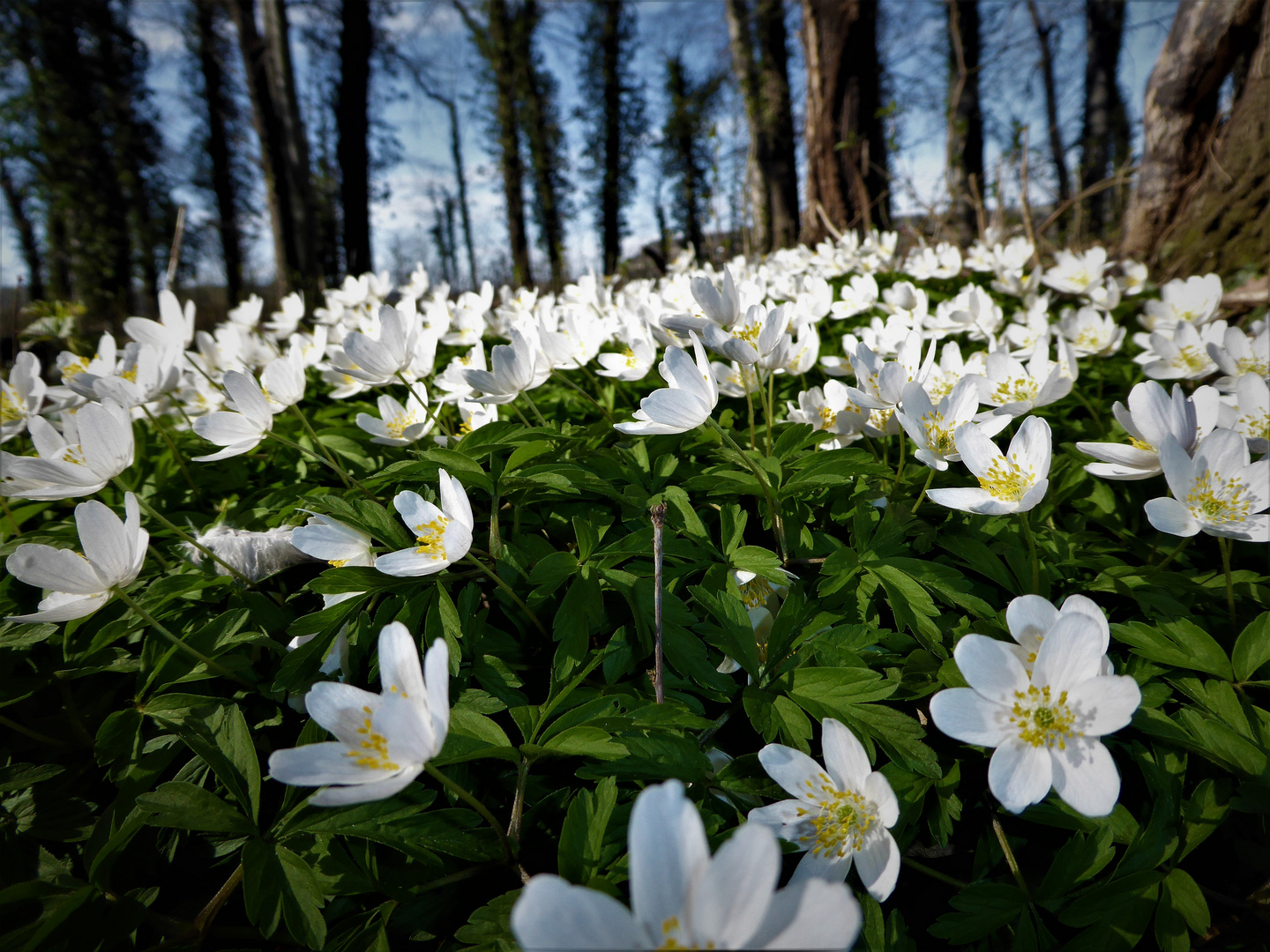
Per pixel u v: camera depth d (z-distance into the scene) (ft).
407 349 0.93
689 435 0.96
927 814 0.62
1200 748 0.59
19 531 1.02
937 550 0.82
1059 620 0.50
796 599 0.71
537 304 1.70
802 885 0.36
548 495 0.81
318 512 0.83
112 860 0.58
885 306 1.55
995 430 0.72
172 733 0.67
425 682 0.50
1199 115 2.23
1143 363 1.12
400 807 0.57
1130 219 2.48
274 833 0.57
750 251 3.92
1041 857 0.60
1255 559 0.84
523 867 0.58
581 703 0.65
